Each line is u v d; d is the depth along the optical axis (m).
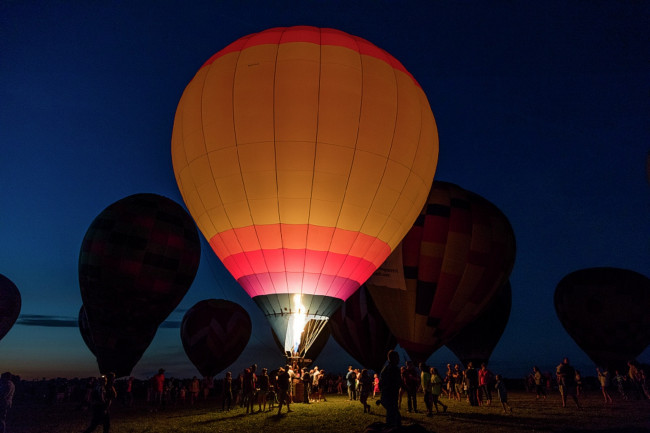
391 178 12.45
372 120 12.06
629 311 25.58
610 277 26.78
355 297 25.52
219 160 12.17
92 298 22.42
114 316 22.42
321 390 17.67
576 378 18.58
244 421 10.61
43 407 17.84
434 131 13.97
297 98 11.73
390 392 6.48
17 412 15.27
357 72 12.24
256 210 12.11
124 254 22.58
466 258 20.45
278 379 11.75
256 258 12.51
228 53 12.98
